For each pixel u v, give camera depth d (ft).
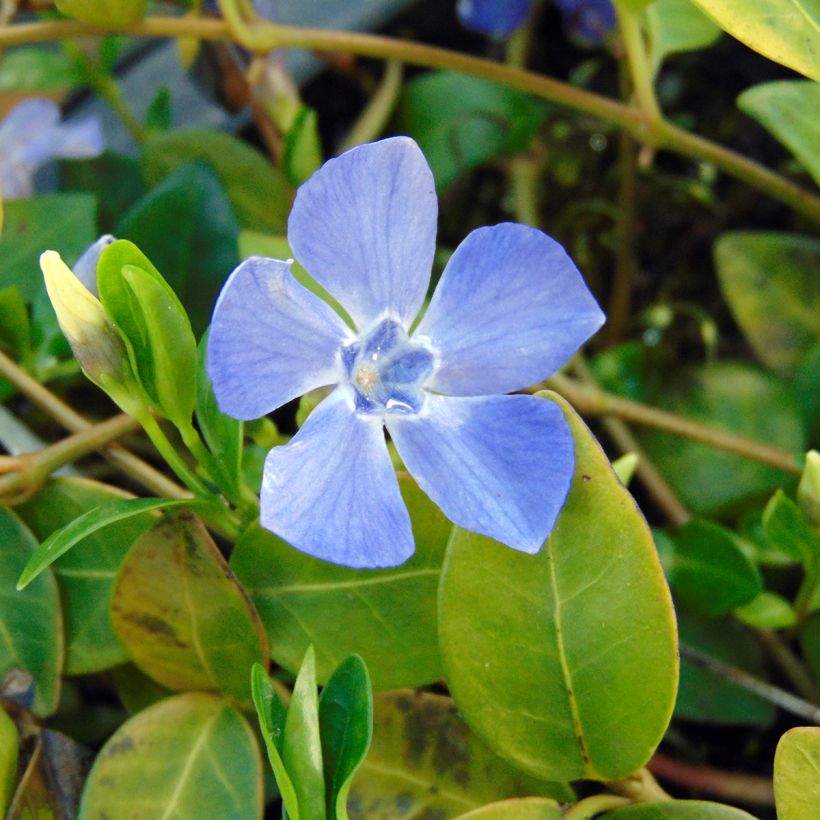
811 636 0.52
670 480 0.57
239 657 0.44
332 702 0.40
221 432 0.43
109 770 0.44
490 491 0.40
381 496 0.41
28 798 0.44
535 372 0.41
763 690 0.50
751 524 0.54
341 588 0.44
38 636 0.46
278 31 0.56
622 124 0.57
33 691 0.46
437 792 0.44
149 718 0.44
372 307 0.42
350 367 0.42
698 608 0.51
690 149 0.57
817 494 0.46
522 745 0.42
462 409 0.42
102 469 0.57
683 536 0.52
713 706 0.51
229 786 0.44
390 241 0.41
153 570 0.43
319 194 0.40
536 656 0.41
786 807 0.40
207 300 0.54
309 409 0.44
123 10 0.53
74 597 0.47
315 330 0.41
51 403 0.50
